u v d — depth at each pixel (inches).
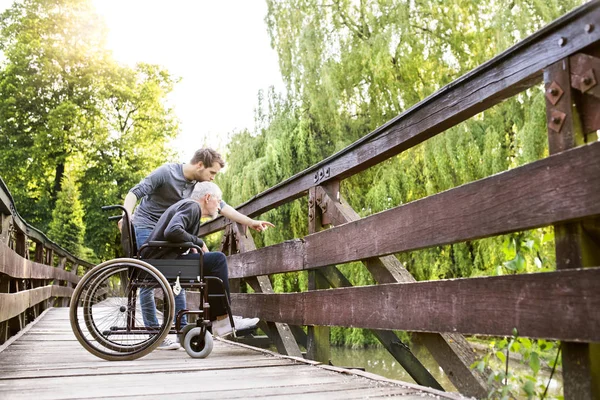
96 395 95.6
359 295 123.3
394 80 370.6
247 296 199.9
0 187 149.6
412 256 344.5
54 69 1040.8
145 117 1138.7
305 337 184.5
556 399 73.1
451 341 101.1
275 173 405.1
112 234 1042.7
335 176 144.5
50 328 244.1
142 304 163.5
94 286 139.7
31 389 101.6
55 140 1027.3
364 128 392.2
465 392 97.2
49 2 1060.5
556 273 69.9
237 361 143.8
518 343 77.1
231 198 442.9
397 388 101.5
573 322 66.7
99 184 1055.6
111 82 1094.4
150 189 167.3
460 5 358.6
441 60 364.5
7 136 1024.9
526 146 276.2
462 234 90.7
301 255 158.1
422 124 106.4
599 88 67.3
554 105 73.5
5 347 166.9
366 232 122.8
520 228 77.8
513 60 82.4
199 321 149.1
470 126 314.7
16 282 204.4
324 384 106.9
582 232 70.2
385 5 385.4
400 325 106.3
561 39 72.7
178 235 144.2
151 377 116.5
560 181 71.0
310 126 406.9
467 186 90.1
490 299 82.0
